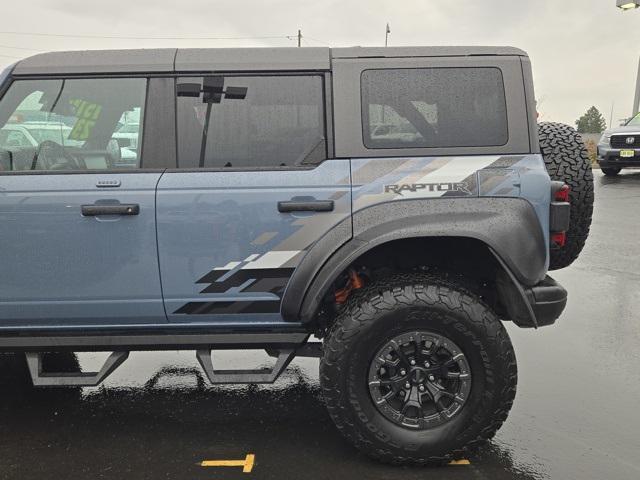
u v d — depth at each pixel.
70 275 2.77
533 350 4.21
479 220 2.64
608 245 7.84
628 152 14.13
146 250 2.76
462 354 2.63
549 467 2.73
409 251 2.97
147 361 4.09
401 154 2.75
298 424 3.16
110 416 3.26
